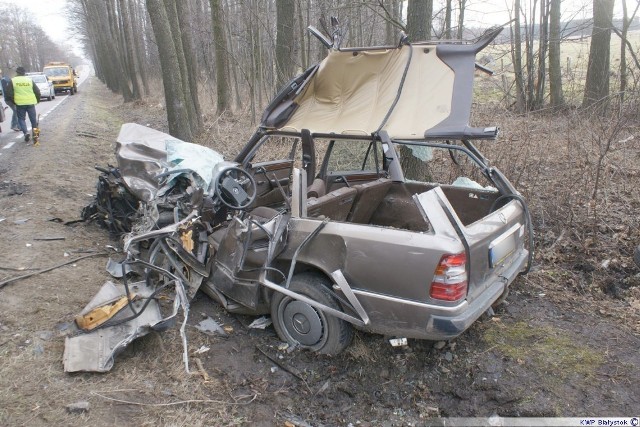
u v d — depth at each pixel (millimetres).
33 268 4684
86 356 3344
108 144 12820
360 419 3100
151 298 3652
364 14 13492
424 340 3686
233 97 18719
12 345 3498
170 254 4230
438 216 3031
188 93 12125
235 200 4012
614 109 7379
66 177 8414
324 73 4422
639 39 12414
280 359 3605
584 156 7059
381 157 4988
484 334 3723
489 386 3205
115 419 2904
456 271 2920
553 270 4801
